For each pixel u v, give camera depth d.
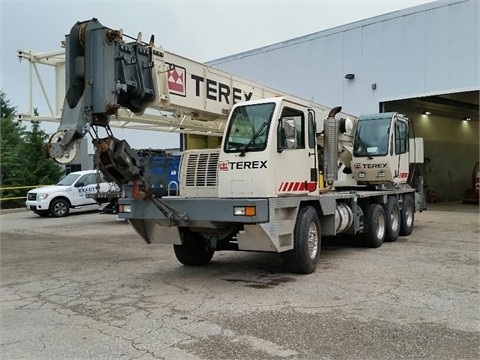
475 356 4.12
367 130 11.67
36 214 20.06
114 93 5.73
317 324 4.95
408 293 6.19
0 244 11.46
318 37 20.64
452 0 16.61
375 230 10.22
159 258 9.20
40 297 6.28
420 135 23.81
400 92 18.16
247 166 6.87
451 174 26.23
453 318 5.15
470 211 19.30
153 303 5.84
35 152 26.45
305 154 7.70
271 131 6.83
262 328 4.84
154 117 7.59
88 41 5.73
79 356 4.16
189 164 7.69
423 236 12.23
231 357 4.10
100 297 6.21
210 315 5.29
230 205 6.42
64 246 11.05
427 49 17.36
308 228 7.38
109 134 6.01
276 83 22.33
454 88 16.67
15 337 4.68
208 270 7.89
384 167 11.28
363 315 5.25
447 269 7.78
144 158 14.86
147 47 6.32
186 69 7.09
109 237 12.69
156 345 4.40
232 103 8.05
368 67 19.08
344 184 11.74
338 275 7.34
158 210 6.89
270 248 6.65
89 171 20.27
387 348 4.30
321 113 9.55
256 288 6.53
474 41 16.12
